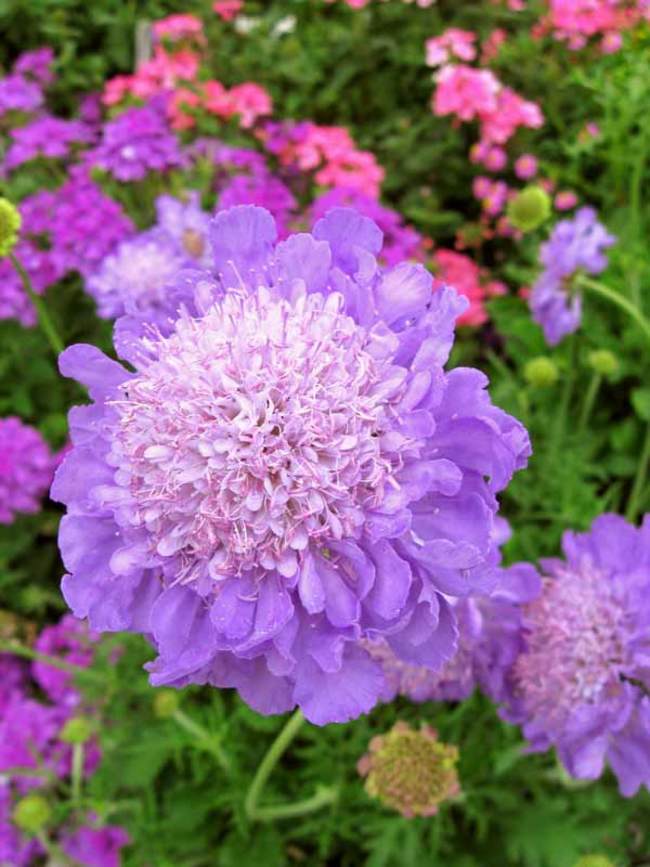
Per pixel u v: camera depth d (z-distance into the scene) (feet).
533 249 0.88
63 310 0.93
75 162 1.02
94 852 0.65
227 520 0.32
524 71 1.02
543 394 0.78
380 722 0.60
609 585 0.42
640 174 0.77
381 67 1.11
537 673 0.43
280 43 1.12
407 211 0.99
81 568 0.33
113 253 0.84
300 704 0.31
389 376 0.32
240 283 0.35
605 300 0.80
